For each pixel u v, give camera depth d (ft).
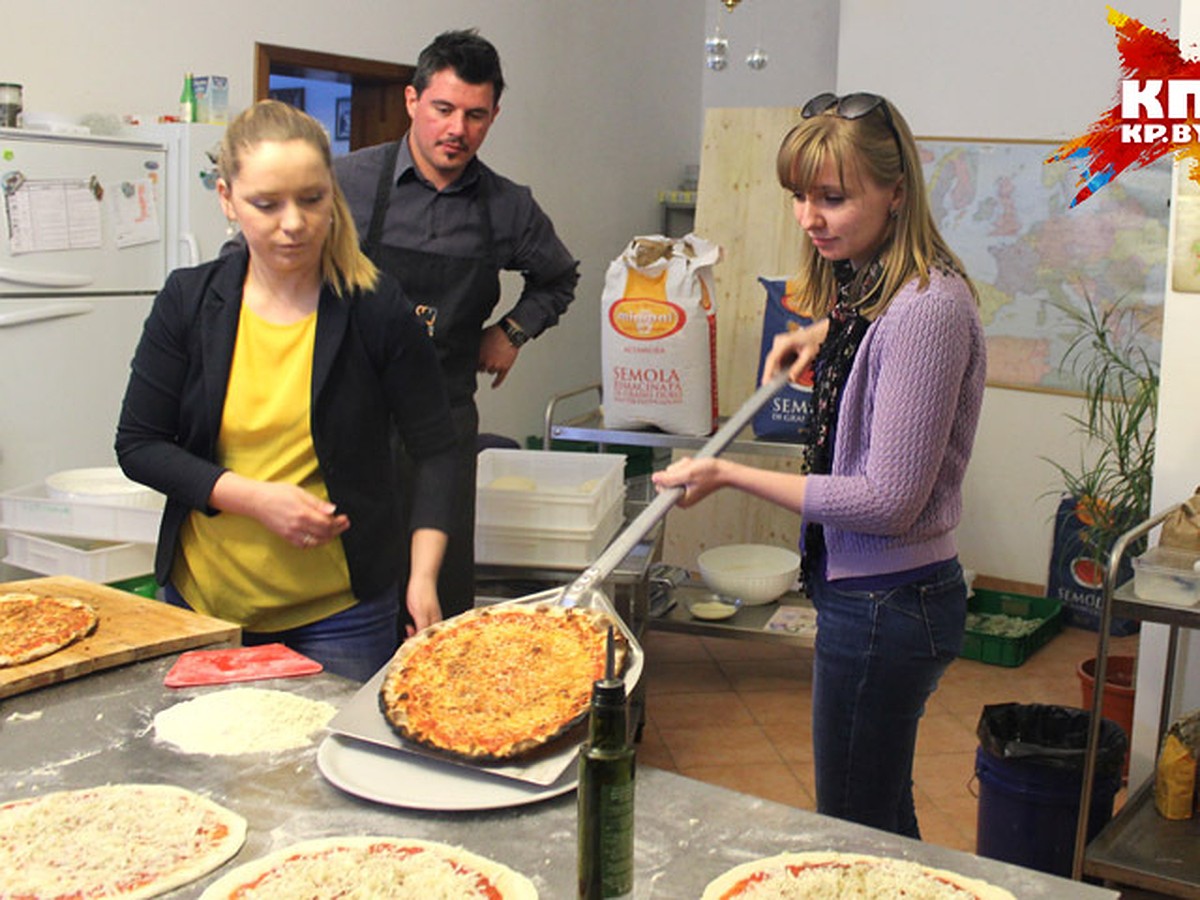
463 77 8.63
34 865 3.97
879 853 4.14
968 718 12.62
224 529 6.35
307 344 6.17
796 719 12.51
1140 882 7.66
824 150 5.62
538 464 11.41
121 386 11.96
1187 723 8.43
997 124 15.35
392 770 4.58
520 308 10.15
